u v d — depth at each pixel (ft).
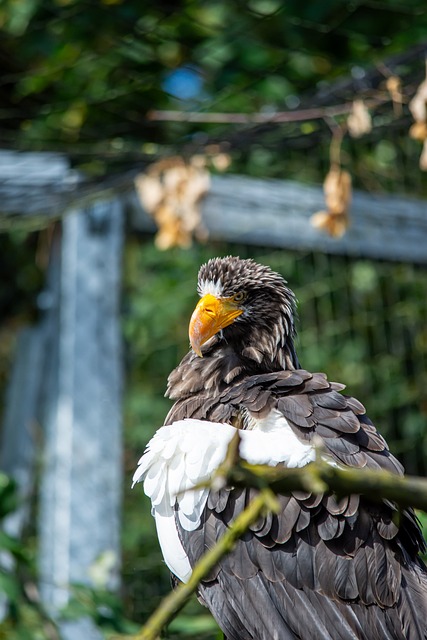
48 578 30.91
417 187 36.35
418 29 30.81
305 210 32.73
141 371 41.24
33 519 38.19
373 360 37.17
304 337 37.76
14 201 32.09
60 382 32.71
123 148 31.81
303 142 28.94
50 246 36.86
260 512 7.30
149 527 36.47
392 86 24.62
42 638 24.79
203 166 30.04
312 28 30.14
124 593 34.35
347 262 37.65
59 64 36.68
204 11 32.71
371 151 36.94
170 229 30.01
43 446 36.29
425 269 36.73
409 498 6.94
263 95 36.78
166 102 36.06
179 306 41.81
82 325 32.63
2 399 47.06
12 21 36.50
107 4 31.94
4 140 33.45
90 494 31.53
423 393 36.01
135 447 39.47
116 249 33.35
